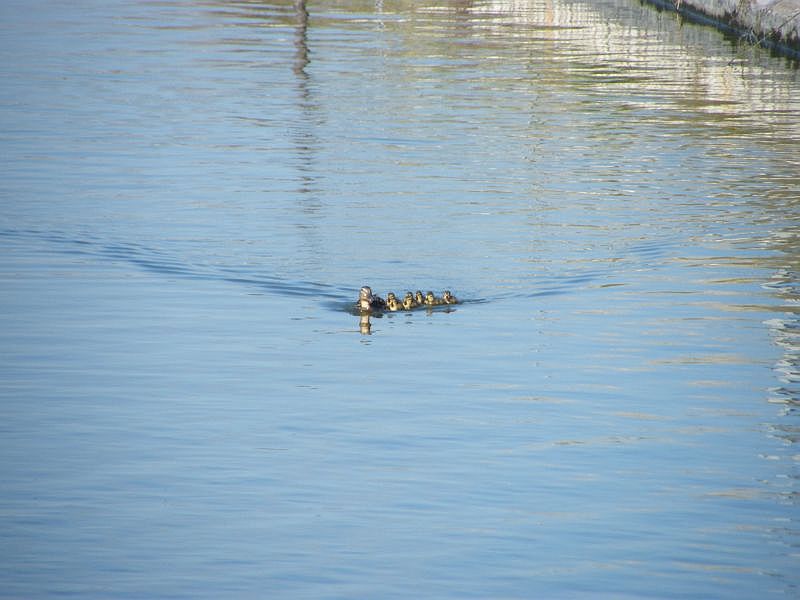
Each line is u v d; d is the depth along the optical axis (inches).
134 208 3380.9
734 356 2310.5
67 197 3484.3
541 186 3703.3
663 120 4790.8
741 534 1611.7
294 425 1985.7
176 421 1999.3
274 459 1849.2
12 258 2923.2
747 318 2524.6
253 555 1552.7
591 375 2220.7
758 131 4571.9
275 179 3769.7
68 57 6131.9
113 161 3964.1
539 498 1718.8
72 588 1467.8
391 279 2805.1
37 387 2143.2
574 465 1830.7
